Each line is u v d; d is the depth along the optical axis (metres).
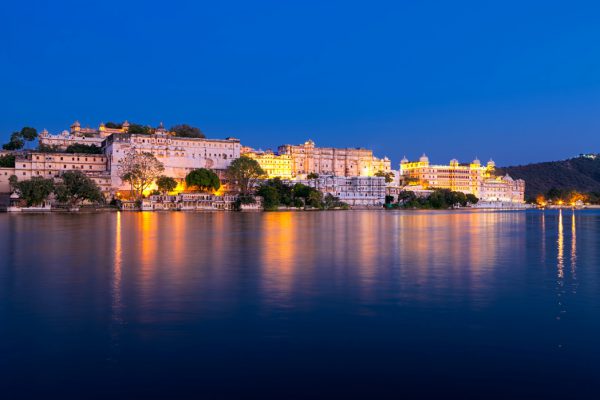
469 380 20.41
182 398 18.84
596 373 20.98
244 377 20.66
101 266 47.88
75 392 19.28
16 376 20.66
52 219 132.75
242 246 66.69
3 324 27.56
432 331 26.55
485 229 108.12
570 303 32.84
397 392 19.34
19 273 43.75
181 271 45.00
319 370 21.38
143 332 26.25
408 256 57.16
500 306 32.00
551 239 81.88
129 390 19.47
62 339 25.09
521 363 22.08
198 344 24.41
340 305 32.16
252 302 32.84
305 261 52.19
